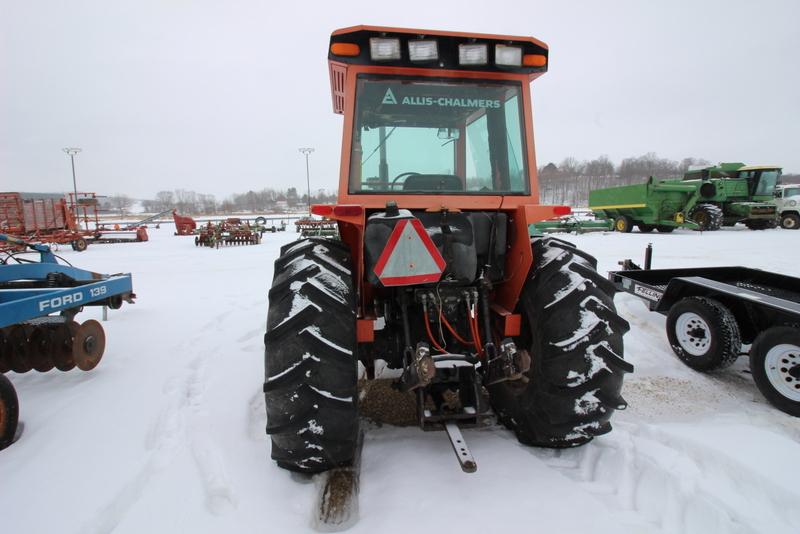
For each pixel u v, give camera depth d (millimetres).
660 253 11203
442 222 2379
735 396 3205
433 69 2465
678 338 3824
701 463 2334
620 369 2117
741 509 1969
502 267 2609
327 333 1968
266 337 1977
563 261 2320
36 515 1995
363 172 2502
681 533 1839
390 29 2311
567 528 1828
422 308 2576
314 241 2406
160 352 4180
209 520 1927
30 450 2516
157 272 9781
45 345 3480
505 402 2596
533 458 2305
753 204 18422
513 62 2430
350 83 2432
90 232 19906
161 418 2867
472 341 2650
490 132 2602
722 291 3443
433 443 2486
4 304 2746
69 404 3074
